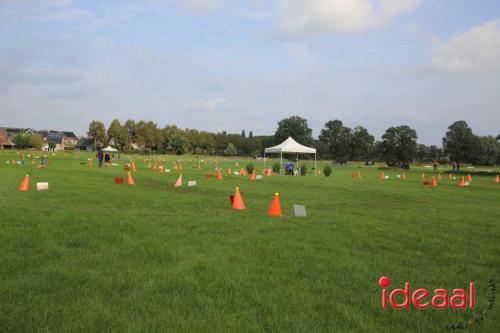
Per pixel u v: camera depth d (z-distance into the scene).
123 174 29.52
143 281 5.44
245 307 4.65
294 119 133.00
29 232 8.21
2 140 122.81
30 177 23.56
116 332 3.89
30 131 135.88
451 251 7.92
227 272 5.92
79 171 31.69
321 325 4.21
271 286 5.40
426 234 9.55
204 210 12.84
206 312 4.46
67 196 15.16
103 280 5.41
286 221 10.79
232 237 8.47
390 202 17.25
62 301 4.63
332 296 5.13
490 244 8.69
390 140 110.19
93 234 8.25
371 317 4.49
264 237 8.53
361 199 18.08
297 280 5.70
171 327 4.04
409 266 6.73
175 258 6.67
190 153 150.75
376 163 111.75
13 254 6.58
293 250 7.44
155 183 22.72
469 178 38.59
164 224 9.69
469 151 96.62
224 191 19.33
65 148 148.50
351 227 10.16
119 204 13.59
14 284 5.14
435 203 17.45
